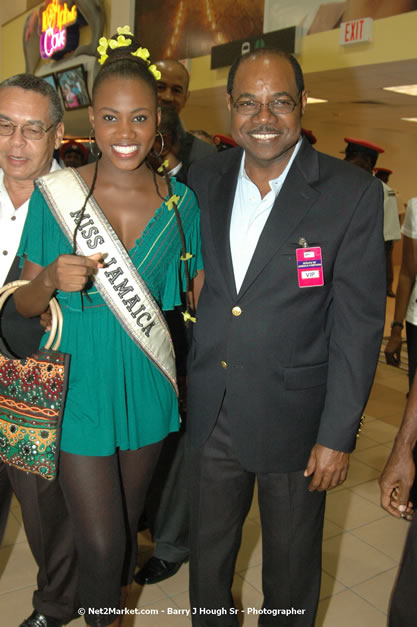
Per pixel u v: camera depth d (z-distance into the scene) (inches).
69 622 74.4
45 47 415.2
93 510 56.6
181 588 82.0
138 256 56.5
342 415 55.7
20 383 56.4
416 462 88.0
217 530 62.9
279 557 61.8
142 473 60.9
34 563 85.9
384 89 277.9
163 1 315.9
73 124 401.4
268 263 56.0
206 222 60.2
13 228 66.8
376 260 54.9
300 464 59.8
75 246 54.9
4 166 65.8
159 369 59.1
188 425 63.5
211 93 303.6
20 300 57.0
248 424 58.8
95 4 358.3
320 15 238.5
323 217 55.1
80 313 56.6
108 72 53.3
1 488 67.8
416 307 102.0
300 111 56.4
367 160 179.2
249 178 59.2
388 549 93.3
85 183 56.1
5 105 63.9
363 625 76.3
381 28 216.7
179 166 83.9
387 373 188.1
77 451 55.9
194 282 64.6
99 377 56.1
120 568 58.9
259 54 54.9
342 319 55.7
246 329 57.2
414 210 112.3
